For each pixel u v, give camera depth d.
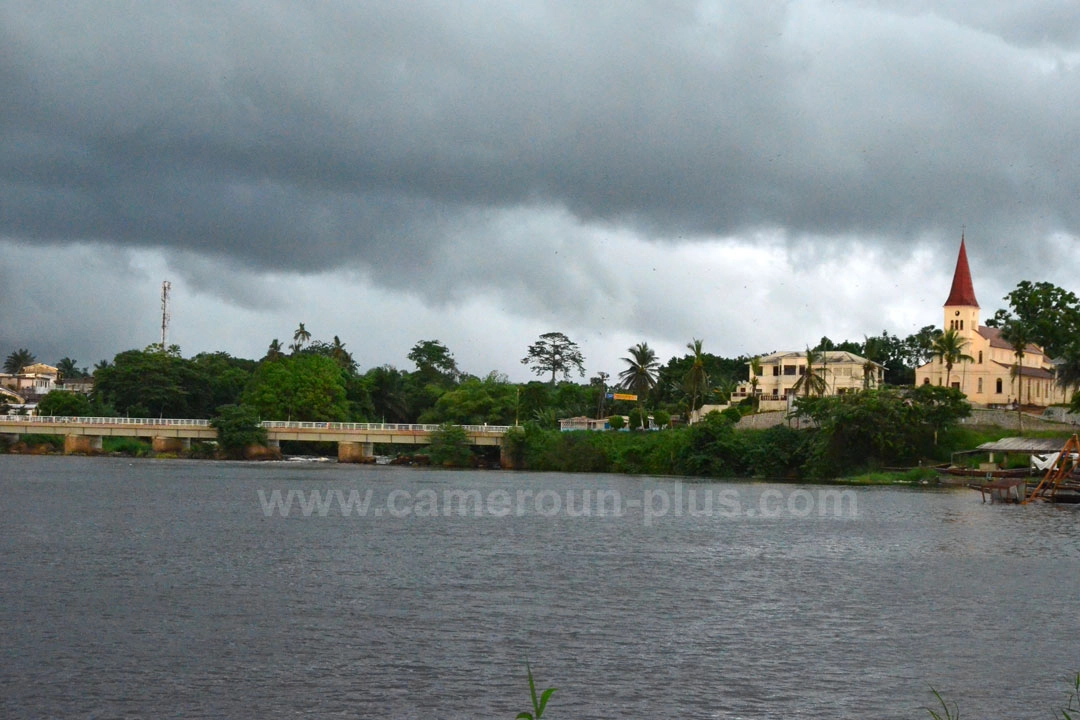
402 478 137.25
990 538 72.81
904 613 45.62
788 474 150.12
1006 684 35.03
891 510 94.94
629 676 35.50
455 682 34.53
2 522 77.00
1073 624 43.72
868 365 183.00
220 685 33.97
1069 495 105.62
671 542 69.50
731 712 32.00
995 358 180.62
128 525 75.94
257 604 46.12
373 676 35.09
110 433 186.50
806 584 52.72
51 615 43.28
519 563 58.88
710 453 154.62
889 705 32.81
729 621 43.72
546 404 199.75
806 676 35.72
